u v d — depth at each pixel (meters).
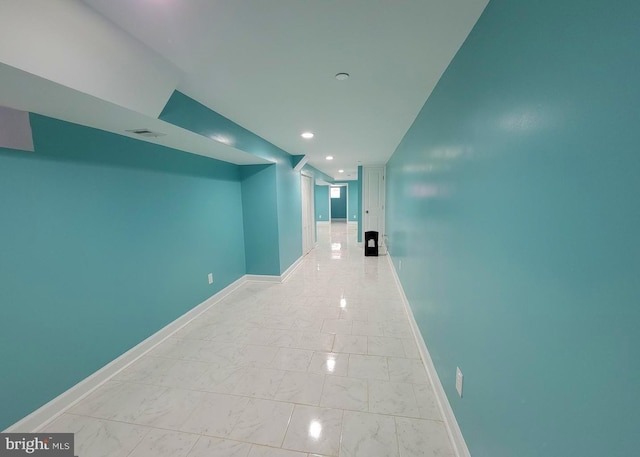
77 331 1.78
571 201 0.62
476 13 1.09
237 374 2.01
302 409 1.67
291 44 1.31
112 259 2.03
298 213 5.20
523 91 0.80
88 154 1.84
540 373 0.74
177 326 2.71
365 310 3.14
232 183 3.85
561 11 0.64
